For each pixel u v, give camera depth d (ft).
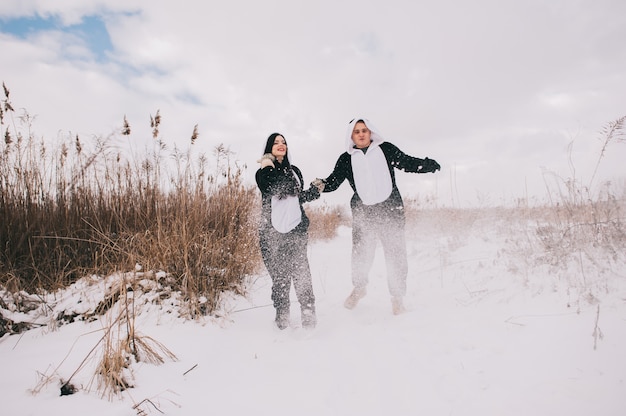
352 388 6.23
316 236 28.73
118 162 14.35
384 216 10.39
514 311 8.34
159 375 6.67
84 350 7.43
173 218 13.10
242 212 15.29
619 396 4.88
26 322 8.85
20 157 12.73
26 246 11.29
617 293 7.67
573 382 5.37
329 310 11.36
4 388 6.07
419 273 13.92
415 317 9.59
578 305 7.51
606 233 10.11
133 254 11.03
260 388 6.35
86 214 13.10
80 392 5.97
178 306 9.98
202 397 6.03
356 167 10.82
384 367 6.89
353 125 10.91
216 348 8.13
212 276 11.12
